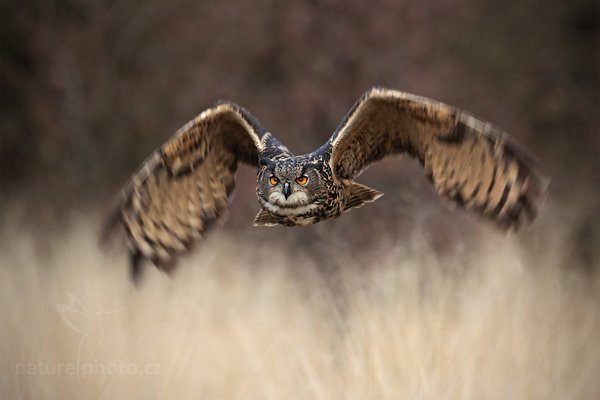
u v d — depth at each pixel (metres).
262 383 12.62
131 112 28.67
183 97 28.62
